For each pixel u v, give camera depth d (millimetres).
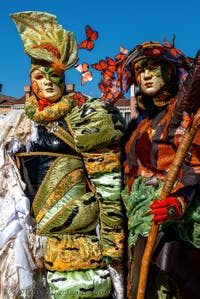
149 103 3951
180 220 3639
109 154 4270
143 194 3775
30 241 4477
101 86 4223
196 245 3666
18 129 4512
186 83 3568
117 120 4285
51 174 4352
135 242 3789
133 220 3814
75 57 4371
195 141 3664
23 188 4461
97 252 4297
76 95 4355
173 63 3912
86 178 4414
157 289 3727
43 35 4387
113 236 4238
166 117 3814
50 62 4320
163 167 3760
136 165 3885
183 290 3570
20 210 4414
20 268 4457
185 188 3594
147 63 3902
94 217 4336
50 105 4348
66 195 4340
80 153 4332
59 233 4324
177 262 3572
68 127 4336
